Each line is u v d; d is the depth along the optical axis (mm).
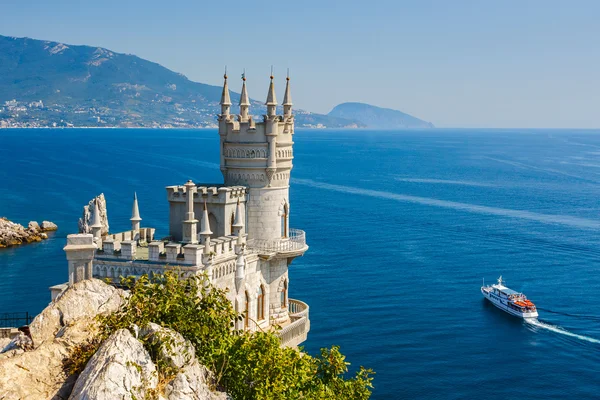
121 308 33594
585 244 145000
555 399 71688
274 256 61719
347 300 101062
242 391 33219
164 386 28359
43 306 93562
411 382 74312
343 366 42281
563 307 101500
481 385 74312
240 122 60969
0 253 127375
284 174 63000
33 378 28156
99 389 25469
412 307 98938
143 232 59719
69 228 152625
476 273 119438
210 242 52156
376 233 153625
